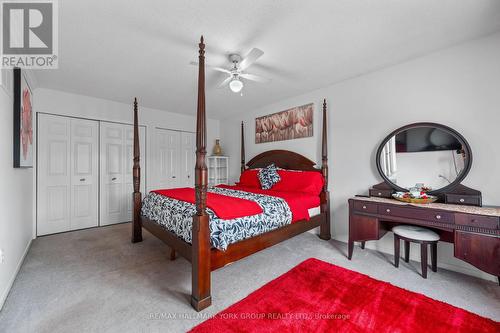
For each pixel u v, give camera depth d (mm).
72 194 3664
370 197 2729
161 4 1629
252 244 2098
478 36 2115
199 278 1659
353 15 1776
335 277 2133
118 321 1538
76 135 3695
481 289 1923
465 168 2193
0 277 1705
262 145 4418
